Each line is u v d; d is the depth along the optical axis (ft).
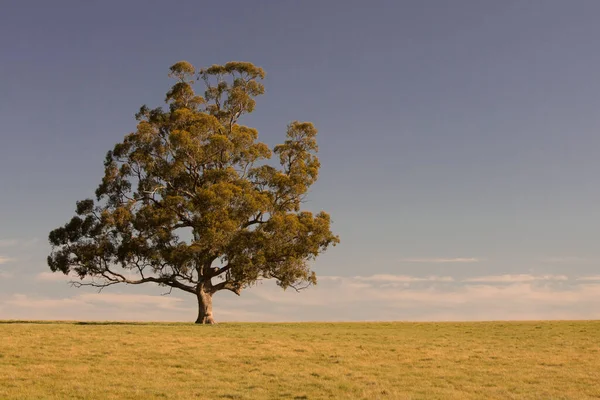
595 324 182.50
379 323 199.82
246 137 191.42
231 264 181.16
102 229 186.70
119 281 187.93
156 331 146.20
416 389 82.84
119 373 90.27
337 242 189.37
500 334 154.30
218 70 204.95
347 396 77.82
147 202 190.49
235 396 77.00
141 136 185.78
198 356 106.73
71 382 82.89
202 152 184.44
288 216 179.11
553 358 111.34
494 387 85.05
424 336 147.74
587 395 80.64
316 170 198.59
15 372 88.74
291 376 90.63
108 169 188.96
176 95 200.23
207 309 188.96
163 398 75.36
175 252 174.50
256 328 166.20
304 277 182.50
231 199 178.81
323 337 141.08
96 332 139.44
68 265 187.11
